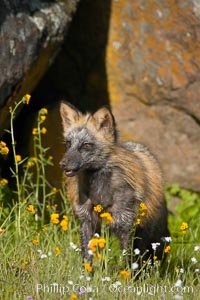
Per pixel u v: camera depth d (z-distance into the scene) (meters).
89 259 11.85
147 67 16.78
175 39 16.58
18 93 14.45
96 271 10.98
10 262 11.22
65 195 14.47
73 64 17.31
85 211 12.16
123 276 10.07
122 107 17.02
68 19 15.16
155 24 16.66
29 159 14.73
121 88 17.03
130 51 16.88
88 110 17.25
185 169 16.97
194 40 16.45
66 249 11.85
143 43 16.77
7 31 14.02
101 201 12.08
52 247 12.20
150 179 12.59
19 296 10.09
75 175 11.86
